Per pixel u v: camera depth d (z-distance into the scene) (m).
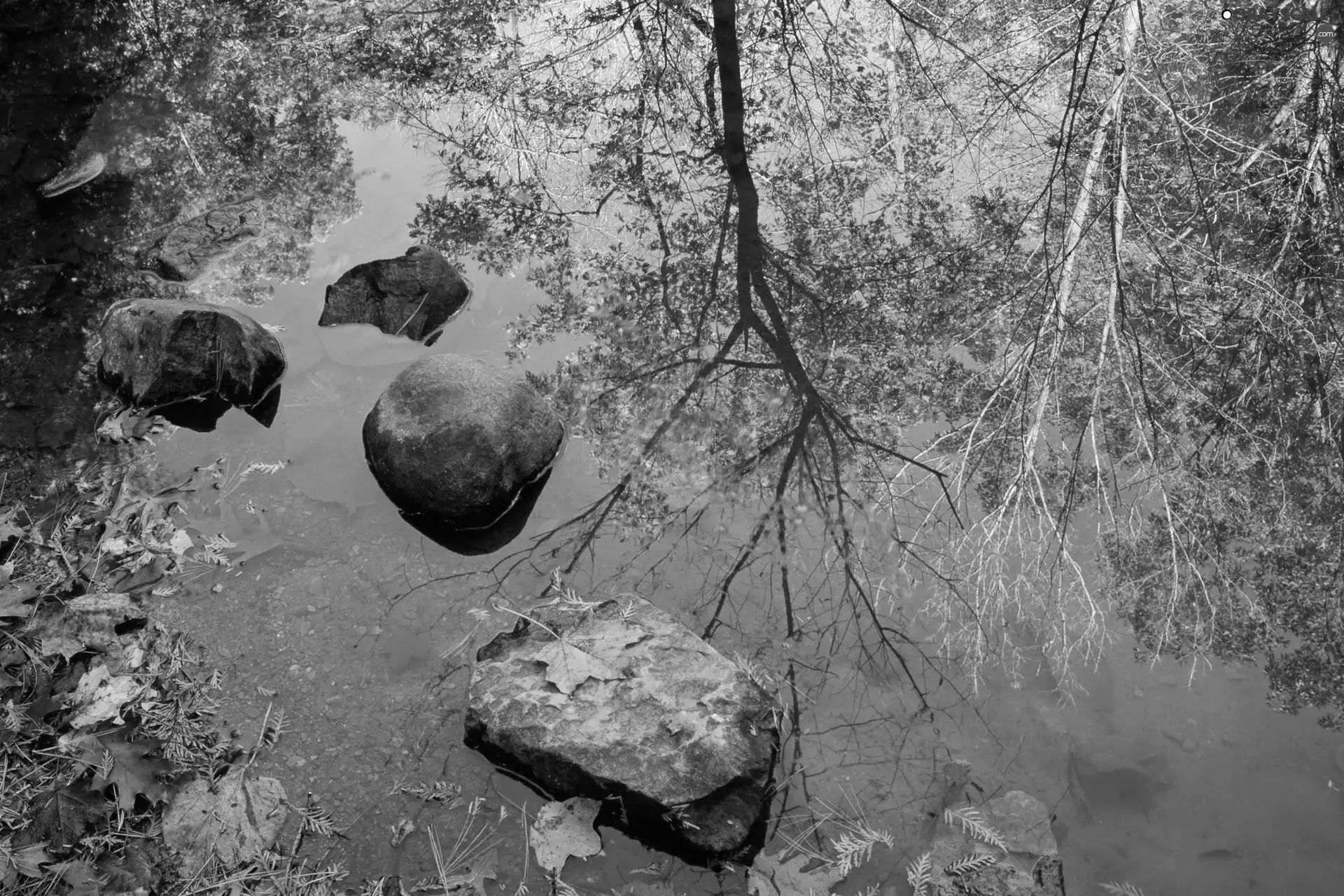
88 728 2.78
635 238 5.48
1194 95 5.68
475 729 2.79
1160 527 3.80
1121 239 4.84
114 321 4.11
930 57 6.99
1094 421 4.13
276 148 5.93
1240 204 5.21
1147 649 3.27
